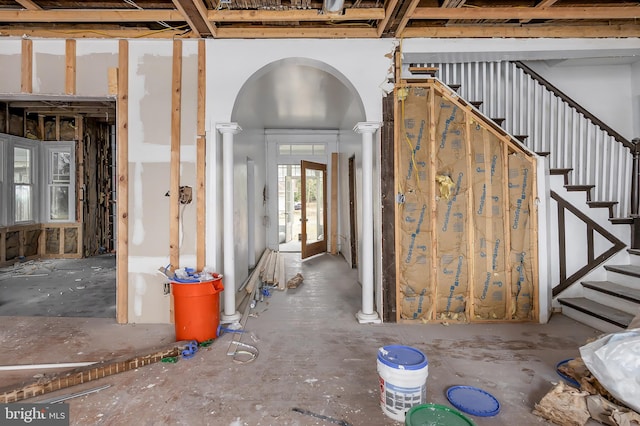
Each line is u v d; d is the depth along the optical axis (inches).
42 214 270.1
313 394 83.4
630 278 131.8
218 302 118.7
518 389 85.7
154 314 131.2
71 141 272.1
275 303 158.2
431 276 132.3
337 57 131.8
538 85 162.1
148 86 130.9
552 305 142.0
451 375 92.4
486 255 133.1
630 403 67.9
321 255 293.6
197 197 130.6
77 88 130.3
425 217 133.2
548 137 161.9
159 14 115.0
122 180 130.6
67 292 173.8
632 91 183.9
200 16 113.0
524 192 133.7
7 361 99.5
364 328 127.0
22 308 148.1
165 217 131.3
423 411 69.6
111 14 115.3
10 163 237.8
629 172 153.0
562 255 142.9
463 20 128.0
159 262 131.1
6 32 126.6
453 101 133.0
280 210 380.2
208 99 130.8
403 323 131.8
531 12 114.5
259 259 250.1
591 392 77.4
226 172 132.0
